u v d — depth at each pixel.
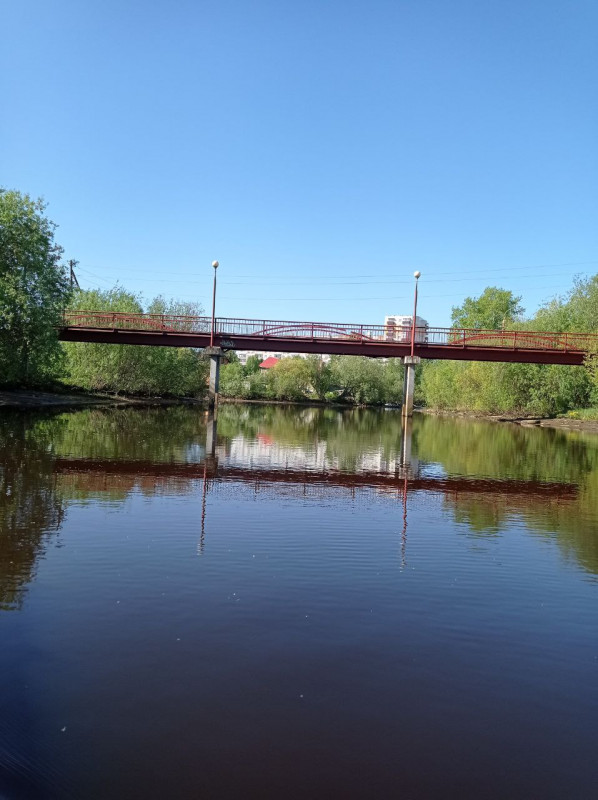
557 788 4.13
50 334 38.28
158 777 4.07
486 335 47.78
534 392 56.53
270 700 5.03
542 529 11.54
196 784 4.02
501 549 9.99
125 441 23.22
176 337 48.22
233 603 7.07
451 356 48.19
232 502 12.85
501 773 4.26
